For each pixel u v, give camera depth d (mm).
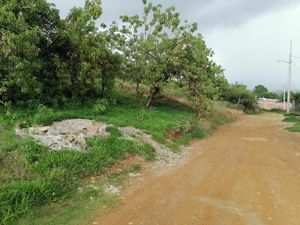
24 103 15125
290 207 7297
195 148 14844
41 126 12203
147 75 21688
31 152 8477
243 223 6410
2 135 9719
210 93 23141
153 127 15742
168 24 22281
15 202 6398
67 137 10484
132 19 21781
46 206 6723
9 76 13875
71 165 8406
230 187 8672
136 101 24391
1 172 7430
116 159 10234
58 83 16750
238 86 59688
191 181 9164
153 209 7012
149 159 11219
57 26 16656
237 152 14117
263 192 8312
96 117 15234
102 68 18344
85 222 6250
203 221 6469
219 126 26094
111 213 6715
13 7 13906
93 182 8406
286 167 11289
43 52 16719
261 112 60312
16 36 12859
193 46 23141
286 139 18688
